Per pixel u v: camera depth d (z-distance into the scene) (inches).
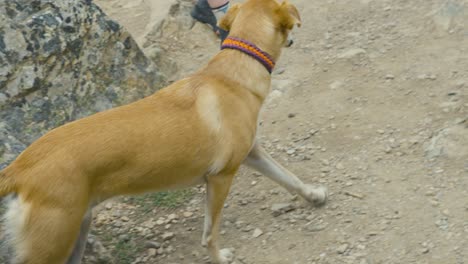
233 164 133.8
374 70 162.9
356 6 180.1
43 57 151.4
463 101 151.8
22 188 125.8
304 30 177.0
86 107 154.4
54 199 125.5
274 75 167.2
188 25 181.0
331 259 134.1
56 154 126.6
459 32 166.6
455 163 142.4
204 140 131.6
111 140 128.2
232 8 140.6
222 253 136.8
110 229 143.5
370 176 143.6
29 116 148.9
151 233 142.2
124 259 138.9
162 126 130.2
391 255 133.1
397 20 173.6
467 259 130.9
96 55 156.9
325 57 169.0
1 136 141.9
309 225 139.0
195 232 141.6
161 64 171.5
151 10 186.5
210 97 132.5
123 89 158.6
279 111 159.0
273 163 140.5
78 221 127.1
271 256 136.1
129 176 129.6
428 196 138.9
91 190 128.2
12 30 150.3
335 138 151.2
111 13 189.8
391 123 151.3
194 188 148.1
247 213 142.7
